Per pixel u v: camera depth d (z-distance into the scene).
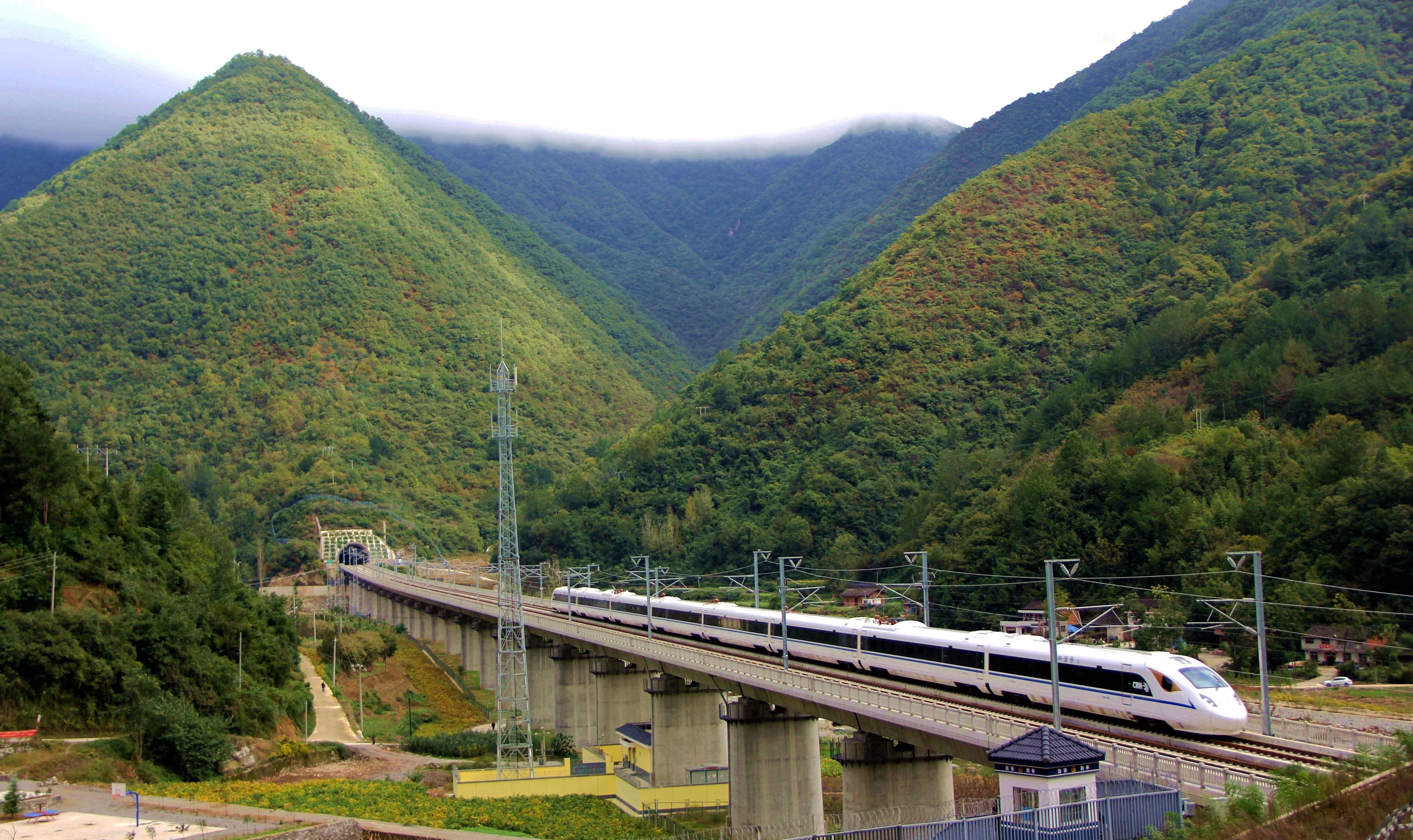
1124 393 176.00
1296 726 48.78
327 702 113.56
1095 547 120.88
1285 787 34.38
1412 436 123.25
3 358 98.38
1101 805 34.38
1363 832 30.17
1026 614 117.31
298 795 70.81
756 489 199.50
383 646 140.88
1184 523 115.56
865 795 57.03
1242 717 46.97
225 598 100.81
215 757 74.88
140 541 98.12
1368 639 88.56
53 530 85.69
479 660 137.25
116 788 54.50
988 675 59.03
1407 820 30.00
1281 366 149.88
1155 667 49.47
